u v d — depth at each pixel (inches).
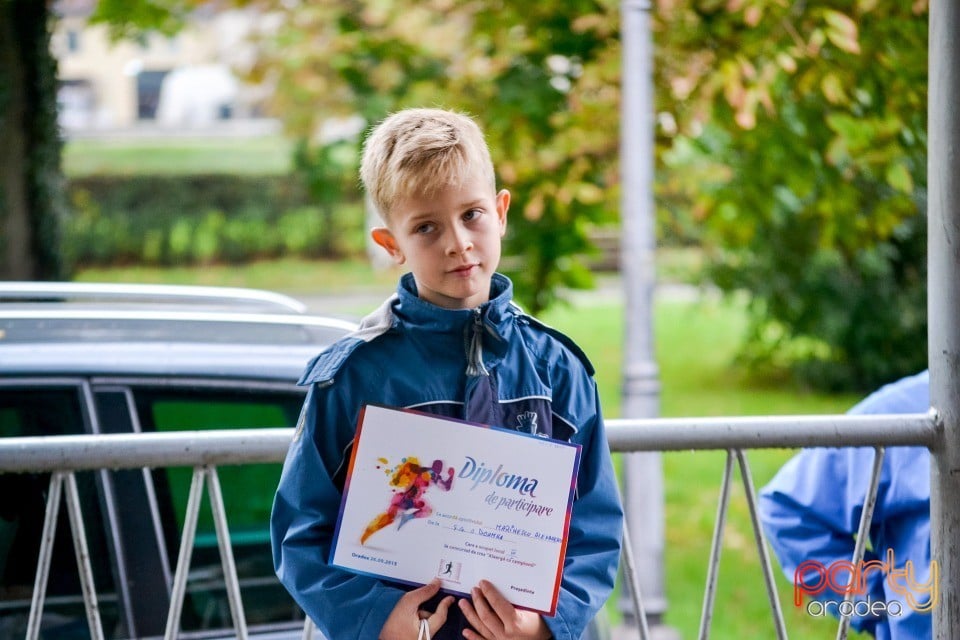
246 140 1228.5
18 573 103.2
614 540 79.7
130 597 103.8
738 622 242.5
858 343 482.0
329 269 982.4
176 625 88.3
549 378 79.5
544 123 253.4
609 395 490.0
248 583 107.3
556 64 260.7
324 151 312.7
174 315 116.0
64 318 114.3
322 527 77.4
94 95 1470.2
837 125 235.3
